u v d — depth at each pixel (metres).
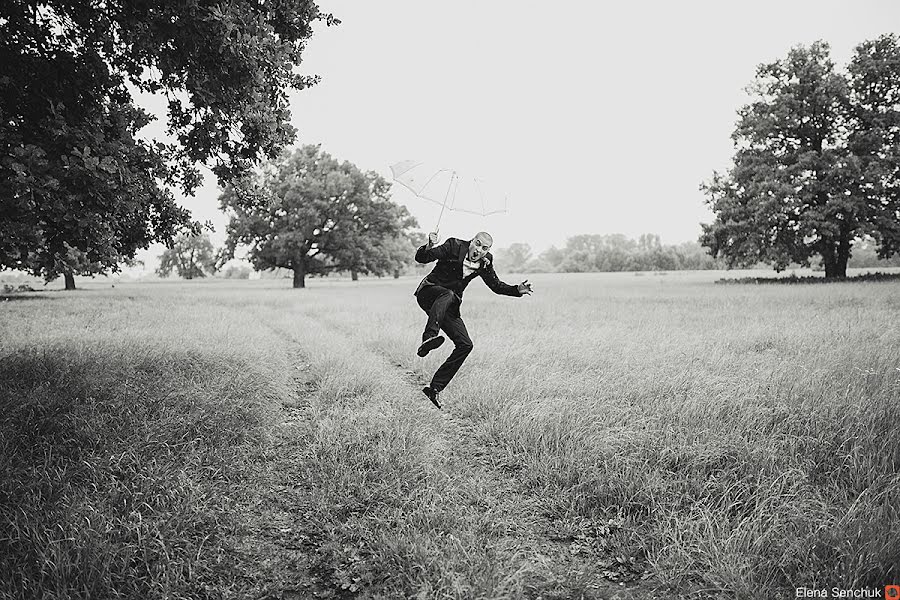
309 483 4.48
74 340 10.08
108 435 4.92
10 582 2.87
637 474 4.36
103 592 2.91
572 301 23.28
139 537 3.32
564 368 8.24
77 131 5.57
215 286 55.75
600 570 3.35
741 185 40.03
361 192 50.31
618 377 7.46
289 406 6.98
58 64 6.52
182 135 7.49
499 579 3.07
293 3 7.68
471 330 12.64
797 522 3.59
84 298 28.44
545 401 6.26
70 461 4.36
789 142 39.84
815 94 37.34
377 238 52.50
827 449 4.75
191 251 98.00
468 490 4.36
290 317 17.44
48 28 6.72
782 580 3.13
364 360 9.34
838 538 3.30
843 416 5.36
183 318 15.26
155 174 7.76
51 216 5.63
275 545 3.63
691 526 3.58
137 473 4.20
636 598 3.06
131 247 8.34
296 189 46.72
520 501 4.25
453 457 5.09
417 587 3.07
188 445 4.87
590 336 11.05
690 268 123.38
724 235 39.94
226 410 5.89
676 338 10.74
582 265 134.50
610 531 3.78
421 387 7.81
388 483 4.37
